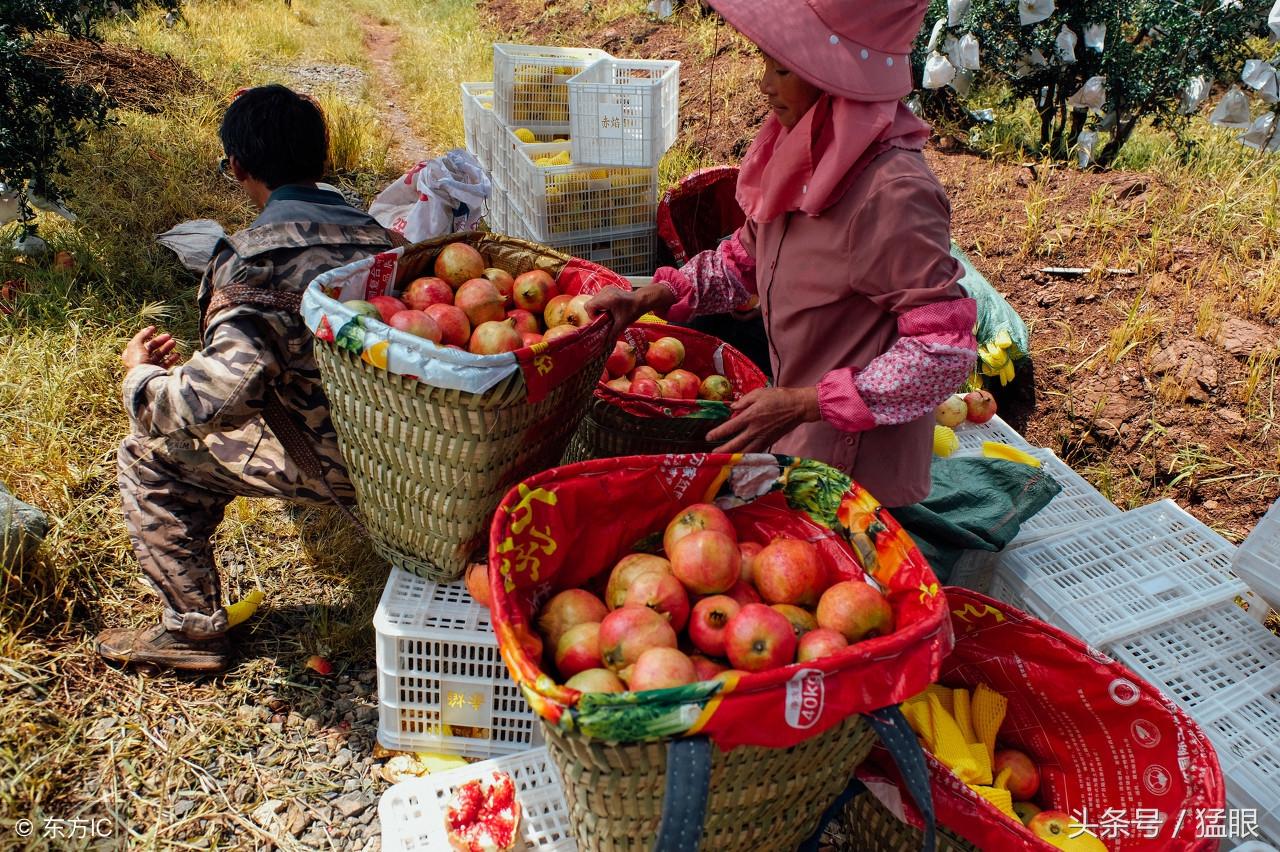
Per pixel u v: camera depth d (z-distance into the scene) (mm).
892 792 2264
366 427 2633
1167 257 5312
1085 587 3164
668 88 5121
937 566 3162
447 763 2934
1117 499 4305
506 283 3148
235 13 10852
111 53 7852
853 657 1849
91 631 3156
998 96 8312
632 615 2084
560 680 2182
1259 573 2941
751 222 2969
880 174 2318
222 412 2660
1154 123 7125
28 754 2703
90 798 2678
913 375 2326
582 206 4992
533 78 5410
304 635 3285
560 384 2617
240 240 2795
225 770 2828
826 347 2637
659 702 1738
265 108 2916
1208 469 4254
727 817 2008
